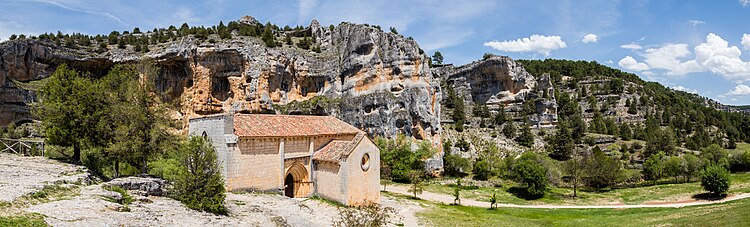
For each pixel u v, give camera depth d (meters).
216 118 46.16
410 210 52.66
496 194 79.56
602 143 148.25
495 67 165.38
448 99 168.25
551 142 139.12
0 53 100.56
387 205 54.84
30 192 27.34
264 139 47.66
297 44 129.62
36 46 104.94
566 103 184.25
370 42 118.19
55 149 54.56
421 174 100.38
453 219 49.00
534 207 67.75
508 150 135.50
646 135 152.38
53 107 46.78
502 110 162.75
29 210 23.34
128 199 31.58
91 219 23.39
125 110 45.88
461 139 137.88
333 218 40.72
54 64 108.06
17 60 103.94
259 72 109.50
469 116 164.12
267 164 47.97
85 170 42.12
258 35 133.12
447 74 180.00
